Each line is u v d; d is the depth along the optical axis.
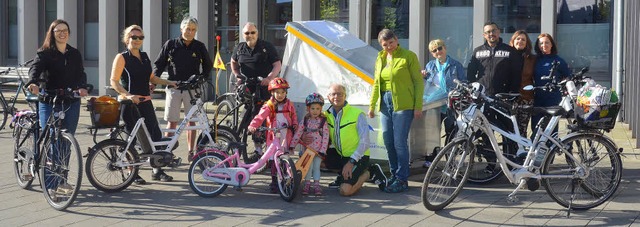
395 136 7.58
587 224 6.39
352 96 8.34
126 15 17.80
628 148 9.88
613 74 12.57
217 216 6.71
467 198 7.32
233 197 7.45
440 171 6.75
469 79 8.58
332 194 7.57
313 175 7.55
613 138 10.63
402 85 7.45
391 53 7.50
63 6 18.03
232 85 12.73
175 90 8.97
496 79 8.33
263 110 7.62
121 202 7.24
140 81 8.09
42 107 7.38
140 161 7.68
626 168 8.64
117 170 7.60
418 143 8.36
